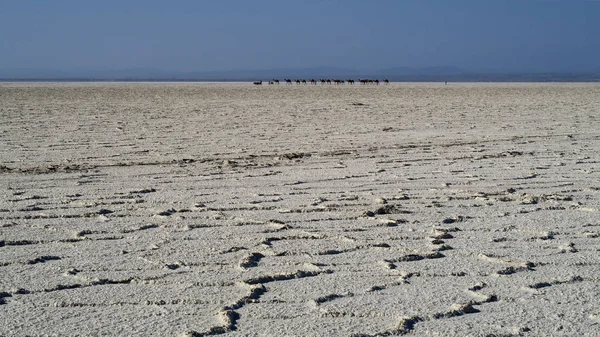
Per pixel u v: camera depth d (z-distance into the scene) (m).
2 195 5.99
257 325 2.95
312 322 2.98
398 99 26.67
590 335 2.85
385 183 6.67
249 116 16.73
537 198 5.81
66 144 10.30
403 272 3.72
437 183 6.65
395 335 2.84
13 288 3.42
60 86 48.88
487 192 6.11
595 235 4.59
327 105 22.03
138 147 9.96
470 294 3.37
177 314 3.08
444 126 13.66
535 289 3.46
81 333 2.85
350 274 3.69
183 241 4.39
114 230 4.68
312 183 6.70
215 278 3.61
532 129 12.85
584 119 15.44
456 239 4.48
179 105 21.86
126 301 3.25
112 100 25.12
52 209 5.39
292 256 4.05
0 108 19.34
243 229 4.72
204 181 6.86
